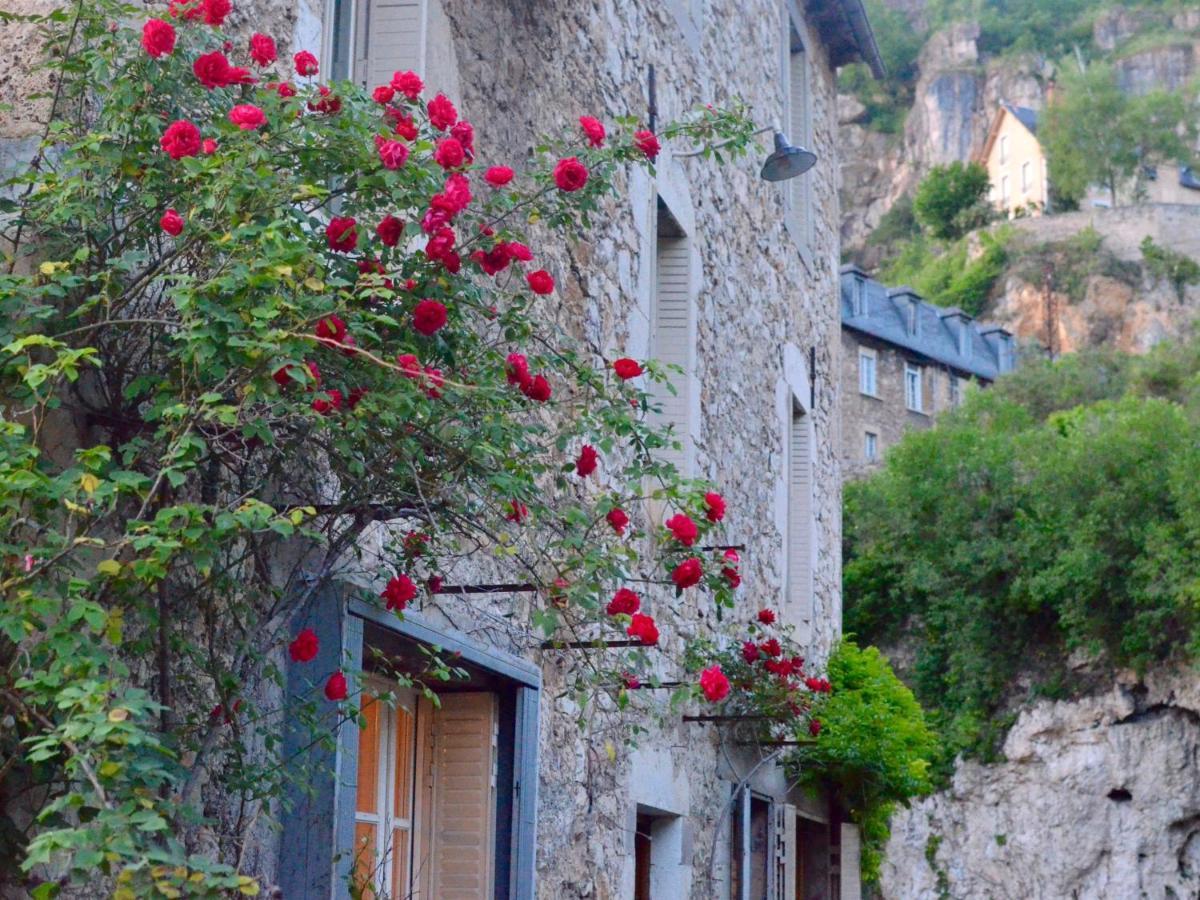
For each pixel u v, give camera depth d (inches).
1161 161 2773.1
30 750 117.4
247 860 158.6
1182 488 903.7
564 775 251.3
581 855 257.4
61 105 141.4
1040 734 963.3
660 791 304.7
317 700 167.2
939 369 1737.2
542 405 178.4
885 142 3184.1
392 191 148.9
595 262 276.1
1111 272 2308.1
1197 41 3211.1
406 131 151.2
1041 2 3356.3
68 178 132.3
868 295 1740.9
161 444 133.5
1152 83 3201.3
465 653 204.4
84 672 114.4
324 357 138.8
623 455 289.4
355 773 170.9
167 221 127.6
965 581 1009.5
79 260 129.7
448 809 221.0
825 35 518.6
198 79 137.2
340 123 146.3
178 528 124.0
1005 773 970.7
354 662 171.9
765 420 404.5
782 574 414.3
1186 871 917.2
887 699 468.4
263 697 161.3
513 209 173.9
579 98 277.3
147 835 112.5
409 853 215.0
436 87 217.9
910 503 1031.6
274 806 165.3
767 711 337.4
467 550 212.7
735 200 384.5
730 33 394.3
